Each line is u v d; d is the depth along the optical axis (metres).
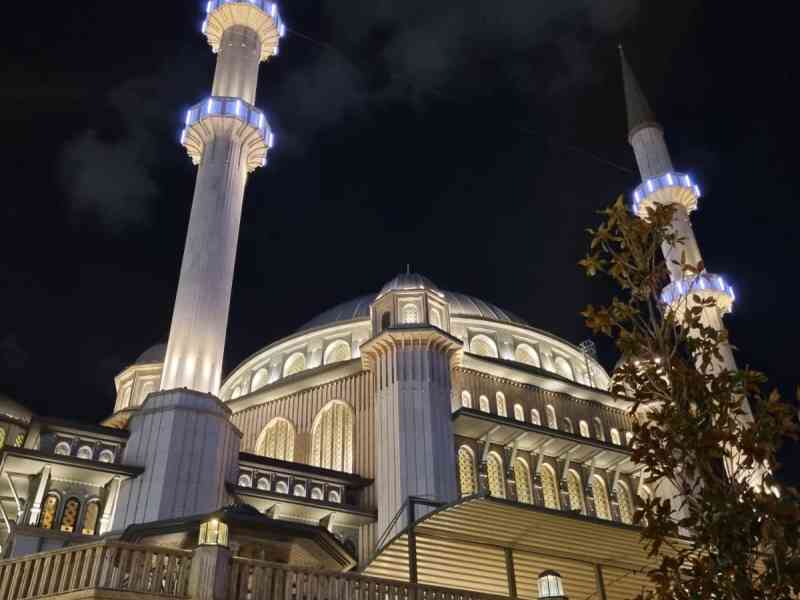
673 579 10.33
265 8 43.62
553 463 39.84
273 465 33.75
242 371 47.19
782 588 9.62
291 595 15.34
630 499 41.47
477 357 40.88
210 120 38.22
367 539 33.00
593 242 12.88
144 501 27.45
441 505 21.73
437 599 17.55
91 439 30.02
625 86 54.06
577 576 23.75
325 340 44.47
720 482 10.56
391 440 34.72
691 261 44.47
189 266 34.25
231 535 18.39
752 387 11.17
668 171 48.31
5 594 14.42
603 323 12.07
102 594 13.56
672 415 11.04
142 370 48.59
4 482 28.06
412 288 40.12
